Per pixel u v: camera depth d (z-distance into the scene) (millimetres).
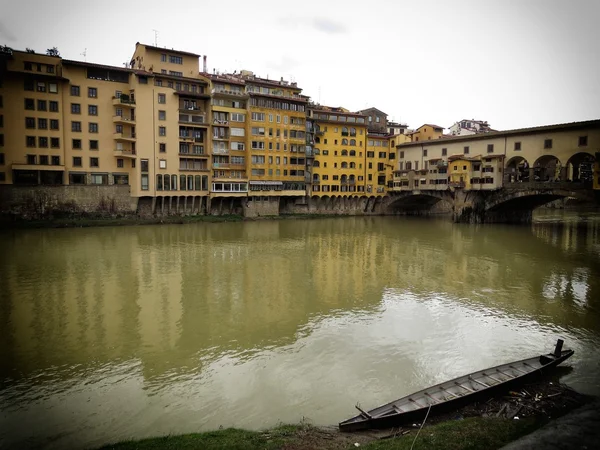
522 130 77250
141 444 14352
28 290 34094
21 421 16844
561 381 19609
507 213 89438
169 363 21953
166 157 77250
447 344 24750
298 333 26156
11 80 64875
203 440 14500
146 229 68938
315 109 99750
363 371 21266
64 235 60375
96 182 72375
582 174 104750
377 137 109500
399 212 113500
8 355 22656
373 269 43656
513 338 25766
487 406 17047
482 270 43531
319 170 100438
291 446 13844
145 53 77250
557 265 45969
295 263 45938
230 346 24125
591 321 28828
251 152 86000
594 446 13719
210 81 80500
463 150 90875
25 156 66438
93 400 18422
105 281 37125
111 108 72750
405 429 15312
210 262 45406
